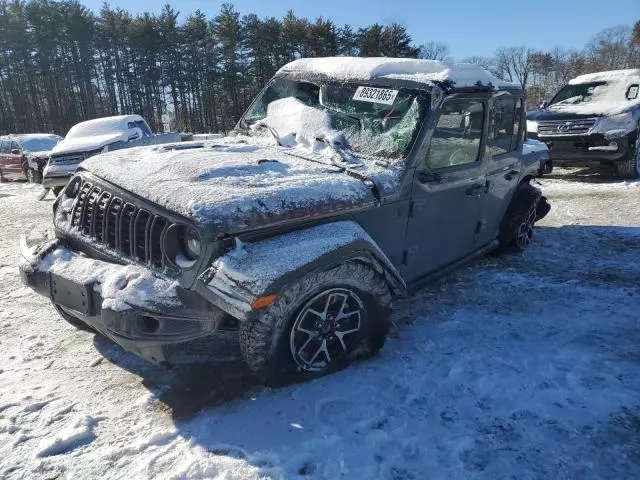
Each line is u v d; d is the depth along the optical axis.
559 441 2.60
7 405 2.87
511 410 2.84
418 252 3.77
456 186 3.93
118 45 48.81
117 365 3.33
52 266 3.02
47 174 10.16
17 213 8.97
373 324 3.25
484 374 3.19
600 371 3.24
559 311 4.18
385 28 46.66
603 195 8.71
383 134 3.64
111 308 2.57
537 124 10.18
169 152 3.48
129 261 2.85
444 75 3.70
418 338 3.69
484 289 4.67
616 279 4.92
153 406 2.88
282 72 4.52
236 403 2.88
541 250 5.86
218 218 2.53
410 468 2.41
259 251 2.60
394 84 3.76
